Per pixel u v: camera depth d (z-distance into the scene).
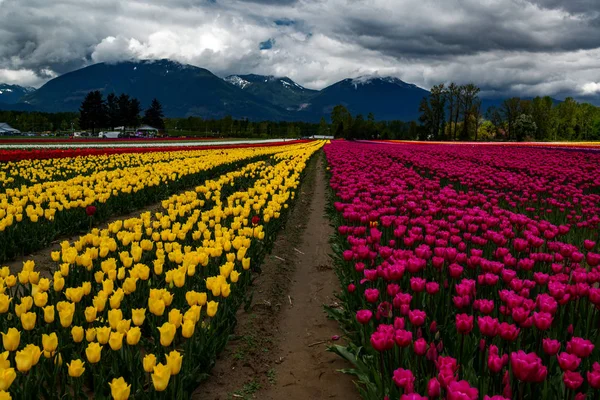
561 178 16.62
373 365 4.45
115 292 5.00
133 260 6.48
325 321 6.69
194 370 4.47
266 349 5.84
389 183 15.01
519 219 8.26
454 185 16.73
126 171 18.80
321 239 11.44
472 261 5.69
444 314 5.24
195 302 5.08
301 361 5.60
